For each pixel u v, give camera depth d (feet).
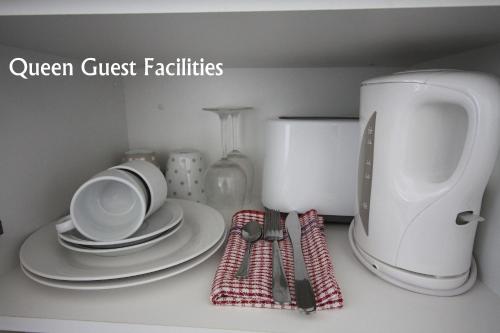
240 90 2.75
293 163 2.12
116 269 1.44
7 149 1.65
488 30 1.26
